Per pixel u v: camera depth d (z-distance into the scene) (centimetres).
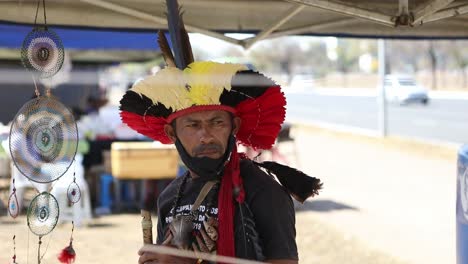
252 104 401
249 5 684
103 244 1116
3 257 855
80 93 1859
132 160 1450
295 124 4159
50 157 421
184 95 385
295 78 9875
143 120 423
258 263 360
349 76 11450
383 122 3334
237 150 395
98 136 1612
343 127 3912
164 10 688
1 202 1136
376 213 1494
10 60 1309
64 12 670
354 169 2236
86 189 1348
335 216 1460
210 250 372
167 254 372
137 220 1389
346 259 1102
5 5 629
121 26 726
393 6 621
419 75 10862
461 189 637
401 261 1069
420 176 2062
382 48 3362
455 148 2738
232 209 374
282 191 379
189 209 390
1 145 694
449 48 9281
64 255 487
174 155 1471
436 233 1286
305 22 755
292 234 373
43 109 421
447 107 5294
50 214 439
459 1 566
